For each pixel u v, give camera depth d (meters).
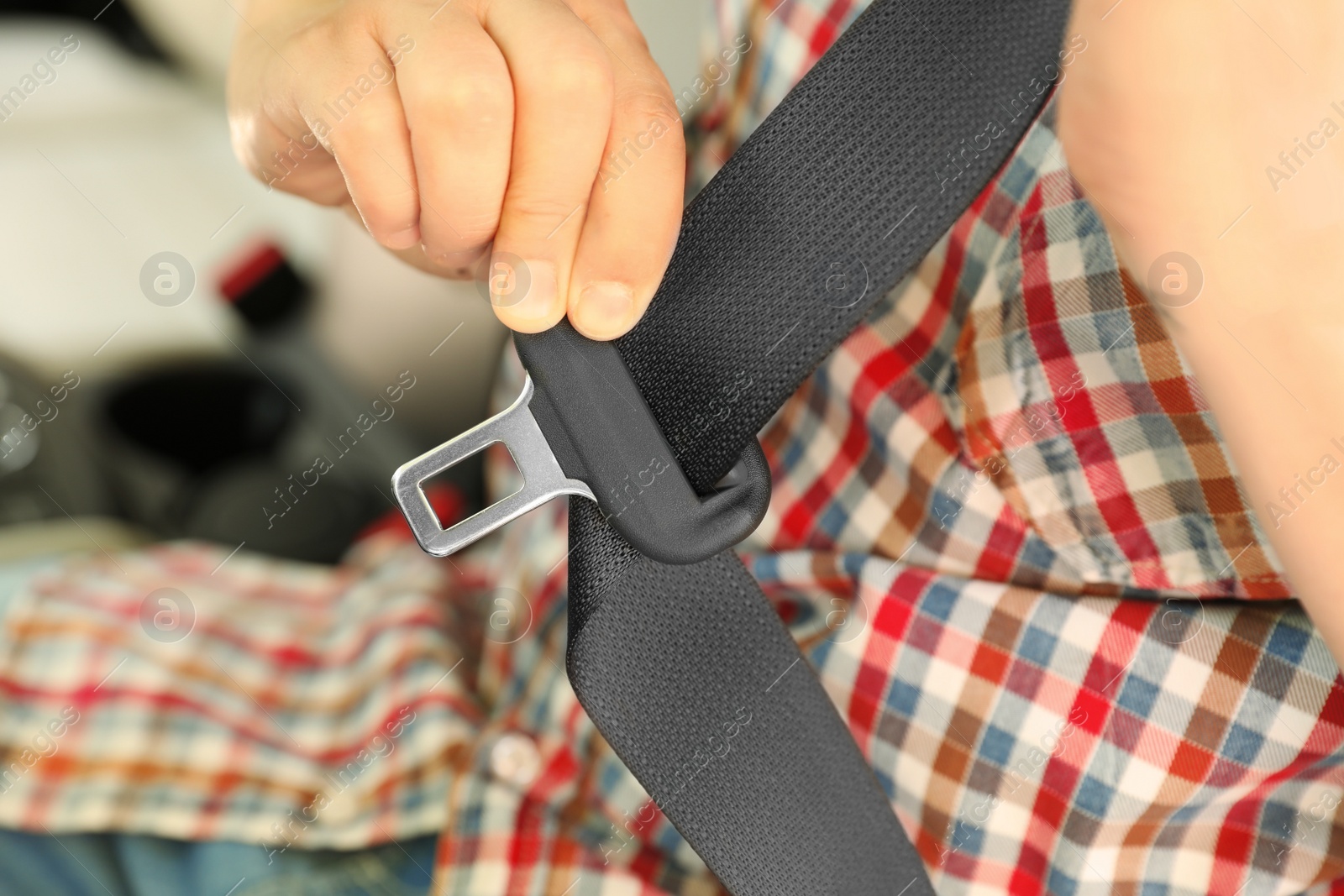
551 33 0.45
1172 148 0.43
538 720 0.79
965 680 0.64
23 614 0.85
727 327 0.52
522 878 0.71
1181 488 0.58
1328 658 0.56
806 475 0.75
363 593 0.97
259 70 0.60
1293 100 0.42
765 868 0.60
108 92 1.18
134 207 1.13
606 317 0.46
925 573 0.66
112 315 1.14
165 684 0.83
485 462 1.10
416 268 0.65
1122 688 0.60
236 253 1.13
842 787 0.59
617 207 0.47
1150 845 0.61
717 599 0.56
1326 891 0.58
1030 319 0.61
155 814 0.75
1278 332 0.44
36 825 0.74
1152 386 0.57
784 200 0.51
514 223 0.46
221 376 1.16
